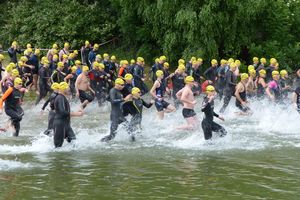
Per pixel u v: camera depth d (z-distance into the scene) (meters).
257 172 10.41
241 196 8.79
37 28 31.41
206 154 12.11
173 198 8.66
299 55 29.31
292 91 19.52
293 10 30.42
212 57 27.03
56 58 22.45
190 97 14.85
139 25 30.91
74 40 31.08
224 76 21.12
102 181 9.70
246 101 17.92
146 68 30.03
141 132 14.41
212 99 13.21
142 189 9.20
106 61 23.27
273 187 9.33
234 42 27.91
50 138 13.51
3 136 14.46
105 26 31.91
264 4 26.56
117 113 13.76
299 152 12.32
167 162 11.27
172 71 28.62
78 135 14.60
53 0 33.06
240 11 26.34
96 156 11.91
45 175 10.12
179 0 26.83
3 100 14.05
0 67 21.50
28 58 23.34
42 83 20.58
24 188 9.22
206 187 9.32
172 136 14.39
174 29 27.55
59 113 12.64
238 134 14.71
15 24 32.53
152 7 27.78
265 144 13.28
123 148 12.83
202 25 26.41
